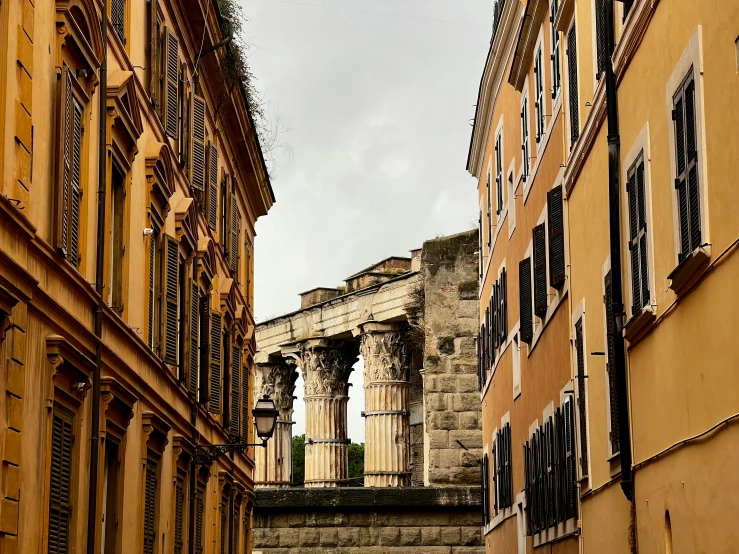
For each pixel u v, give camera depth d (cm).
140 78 2153
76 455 1647
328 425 5922
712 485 1383
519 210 3131
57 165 1531
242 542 3703
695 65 1381
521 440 3141
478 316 4706
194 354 2633
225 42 2817
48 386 1505
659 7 1566
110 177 1864
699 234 1371
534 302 2719
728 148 1271
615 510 1941
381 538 4394
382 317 5450
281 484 6262
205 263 2752
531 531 2912
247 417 3778
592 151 2084
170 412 2377
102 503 1800
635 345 1764
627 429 1822
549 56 2623
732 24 1251
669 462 1580
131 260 2042
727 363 1312
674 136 1495
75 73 1648
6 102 1350
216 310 2955
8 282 1320
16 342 1376
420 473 5791
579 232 2230
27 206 1418
